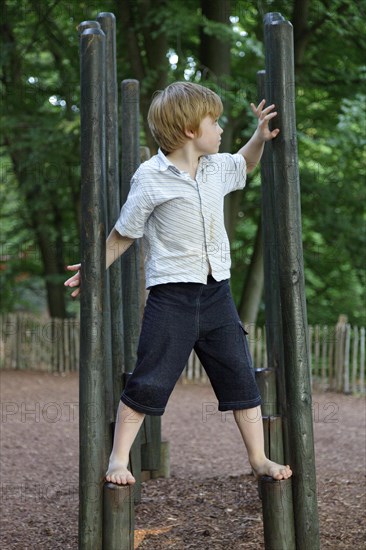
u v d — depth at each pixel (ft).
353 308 45.21
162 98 8.85
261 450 9.09
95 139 8.83
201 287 8.73
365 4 32.96
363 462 20.47
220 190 9.02
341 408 31.65
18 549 12.15
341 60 38.60
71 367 42.42
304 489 9.02
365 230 39.93
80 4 38.04
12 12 39.63
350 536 12.00
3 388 35.86
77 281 9.30
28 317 43.55
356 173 40.96
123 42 37.09
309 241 45.32
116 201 12.47
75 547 12.23
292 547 9.00
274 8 35.94
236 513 13.65
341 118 33.32
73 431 25.75
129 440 8.91
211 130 8.85
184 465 20.52
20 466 20.10
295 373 9.06
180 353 8.68
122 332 12.71
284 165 9.02
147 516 13.61
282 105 8.99
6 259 51.57
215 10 35.37
